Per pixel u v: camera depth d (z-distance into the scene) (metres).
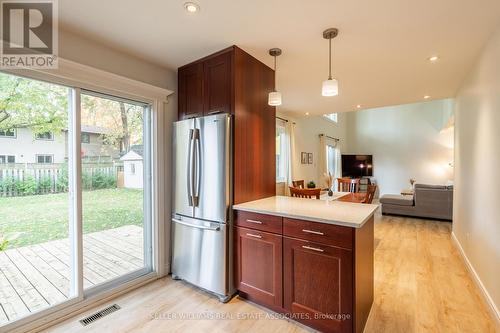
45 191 2.03
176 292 2.39
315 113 5.27
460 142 3.42
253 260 2.13
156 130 2.63
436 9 1.72
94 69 2.12
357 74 2.95
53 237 2.09
